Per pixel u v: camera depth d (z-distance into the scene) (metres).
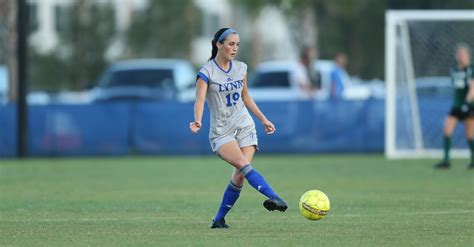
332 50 185.00
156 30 175.62
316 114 92.44
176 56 178.88
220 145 36.34
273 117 92.19
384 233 36.59
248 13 149.12
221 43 36.53
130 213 44.53
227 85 36.50
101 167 77.44
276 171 71.50
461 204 47.75
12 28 117.06
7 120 91.56
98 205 48.38
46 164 81.62
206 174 69.81
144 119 92.62
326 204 36.69
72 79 154.62
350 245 33.44
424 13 89.00
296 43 151.00
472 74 72.88
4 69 131.25
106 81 113.31
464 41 97.00
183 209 46.28
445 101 90.50
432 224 39.38
